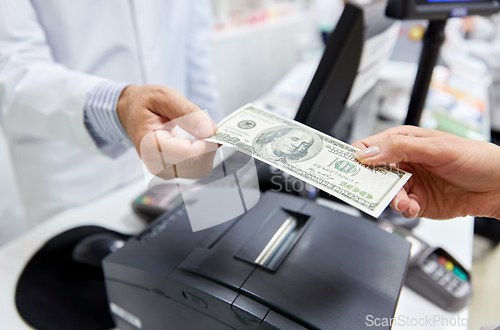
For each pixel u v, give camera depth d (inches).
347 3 20.2
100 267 24.6
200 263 16.7
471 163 16.8
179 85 48.5
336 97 23.3
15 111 26.7
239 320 14.9
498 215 20.0
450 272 22.2
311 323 13.4
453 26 72.1
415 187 20.7
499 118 66.2
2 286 24.7
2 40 26.6
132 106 18.1
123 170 43.9
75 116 23.5
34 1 31.1
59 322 21.9
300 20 120.6
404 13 20.4
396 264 16.5
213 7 79.3
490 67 72.4
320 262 16.5
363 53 23.0
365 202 14.9
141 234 20.3
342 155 17.3
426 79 26.3
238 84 91.0
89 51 35.7
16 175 39.3
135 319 20.1
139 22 37.5
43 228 30.6
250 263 16.5
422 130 18.2
